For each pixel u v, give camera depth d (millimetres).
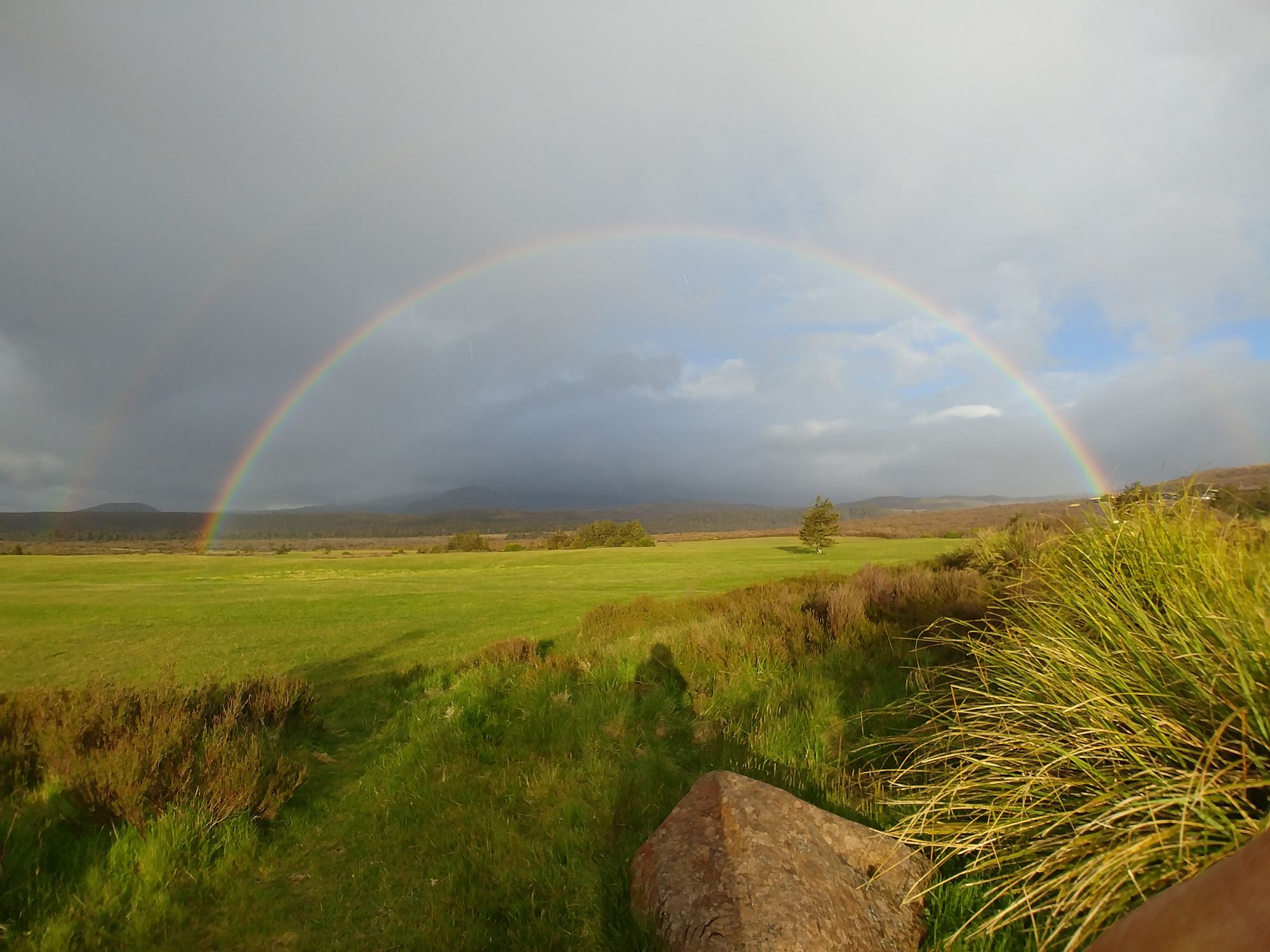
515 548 114938
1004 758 3215
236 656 15766
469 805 4793
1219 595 3197
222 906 3844
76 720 5816
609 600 28438
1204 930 774
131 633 20547
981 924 2760
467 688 7922
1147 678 3098
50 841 4297
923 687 5379
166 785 4715
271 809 4871
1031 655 3695
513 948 3240
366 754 6527
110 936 3543
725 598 14422
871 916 2867
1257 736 2617
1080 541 4711
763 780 4504
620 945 3033
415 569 59875
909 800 3406
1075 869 2451
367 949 3398
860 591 9602
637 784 4707
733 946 2633
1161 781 2611
